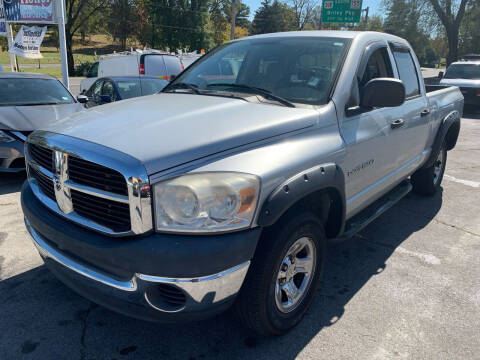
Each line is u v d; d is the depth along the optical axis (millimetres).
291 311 2639
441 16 26188
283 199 2164
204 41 56156
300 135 2514
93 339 2604
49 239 2395
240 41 3766
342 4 22812
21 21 12234
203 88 3277
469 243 4156
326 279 3387
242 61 3379
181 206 1980
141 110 2631
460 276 3494
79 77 33469
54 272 2477
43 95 6926
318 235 2645
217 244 1993
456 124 5320
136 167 1946
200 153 2088
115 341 2592
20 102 6520
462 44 35094
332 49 3129
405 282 3371
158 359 2451
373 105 2875
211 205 1995
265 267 2240
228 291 2107
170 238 1985
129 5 56406
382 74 3543
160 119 2402
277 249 2264
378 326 2795
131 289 2041
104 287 2127
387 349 2578
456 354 2549
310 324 2797
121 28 59031
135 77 8734
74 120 2584
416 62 4281
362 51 3172
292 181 2244
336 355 2518
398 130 3592
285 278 2537
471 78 15078
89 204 2195
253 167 2137
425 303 3080
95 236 2158
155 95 3268
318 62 3072
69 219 2287
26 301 2965
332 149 2637
